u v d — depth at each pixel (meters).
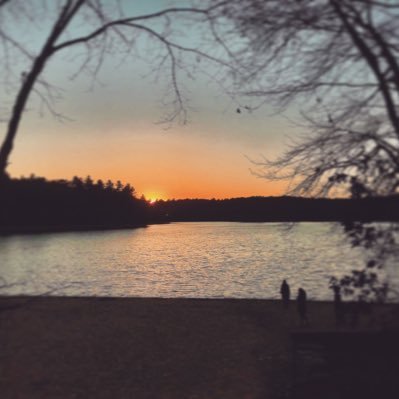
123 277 49.75
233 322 20.81
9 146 6.36
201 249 90.44
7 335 17.20
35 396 11.48
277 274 46.50
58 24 6.47
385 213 6.90
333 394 7.89
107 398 11.25
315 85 6.92
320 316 19.97
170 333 18.69
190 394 11.58
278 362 14.16
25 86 6.36
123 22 7.21
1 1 6.60
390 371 7.54
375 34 6.08
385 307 7.05
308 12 6.52
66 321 20.16
